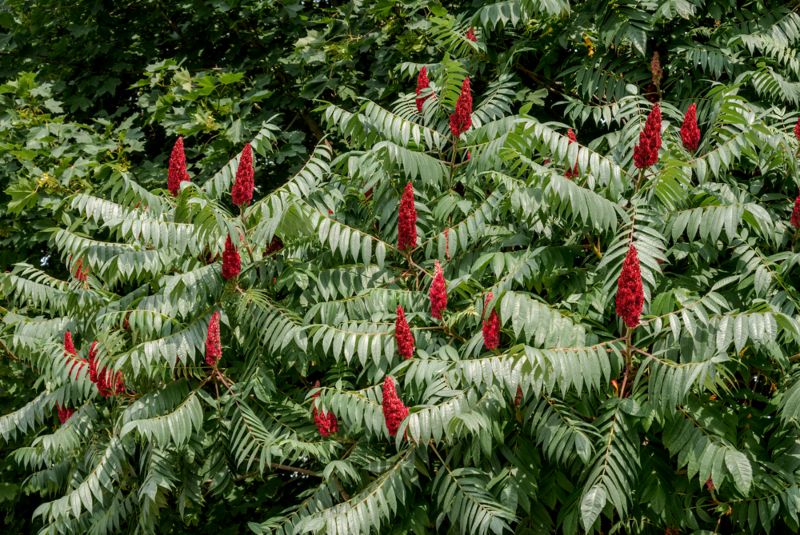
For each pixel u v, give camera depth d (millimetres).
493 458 4371
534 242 5020
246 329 5102
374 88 7227
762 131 4613
